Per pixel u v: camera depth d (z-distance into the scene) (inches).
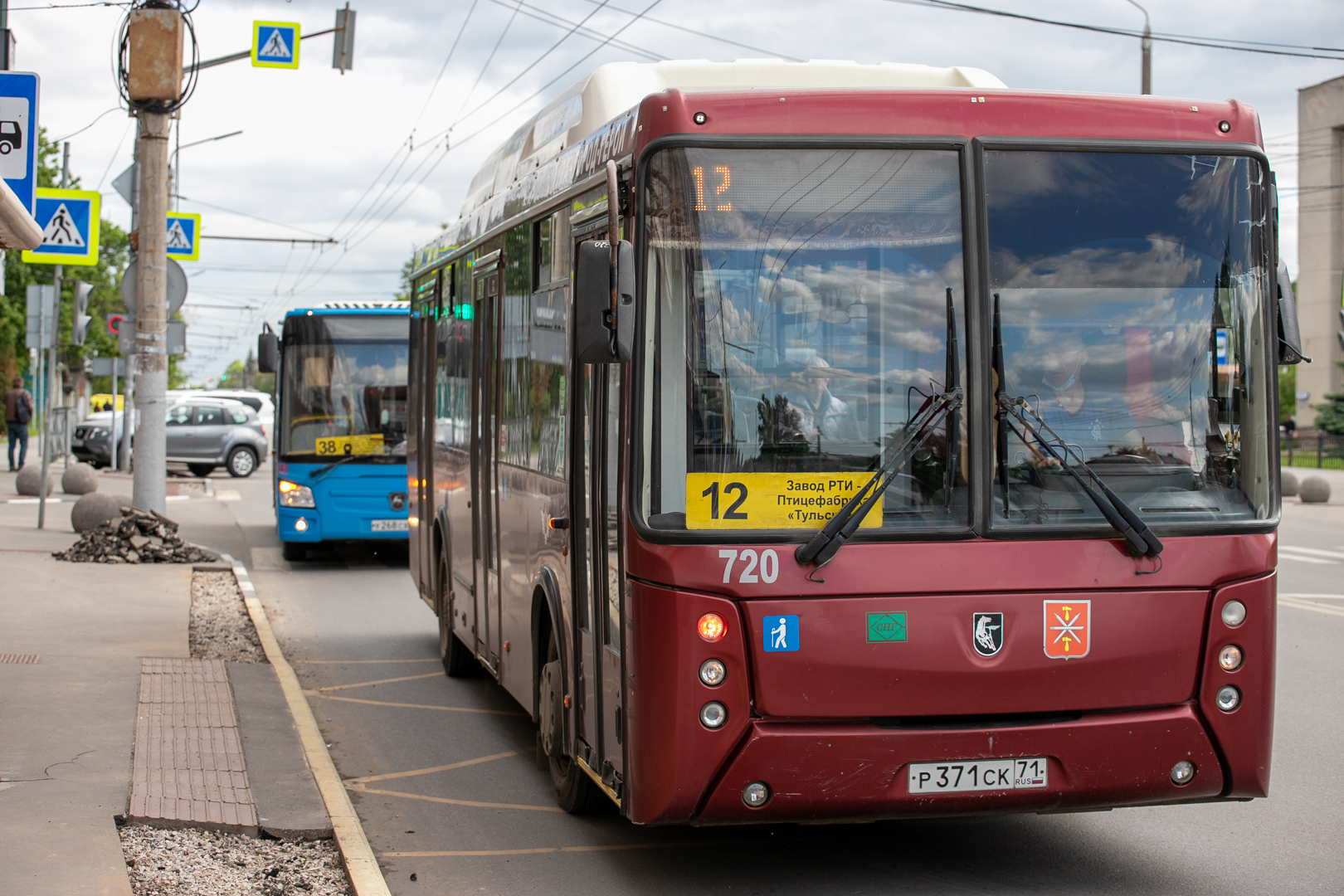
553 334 247.4
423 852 229.8
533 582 261.9
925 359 191.6
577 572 224.8
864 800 185.3
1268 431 200.1
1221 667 194.2
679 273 189.5
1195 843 231.5
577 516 224.2
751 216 191.2
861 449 189.0
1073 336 194.7
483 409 320.5
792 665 184.7
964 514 189.8
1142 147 199.3
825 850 229.3
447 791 270.4
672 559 185.0
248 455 1413.6
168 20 610.2
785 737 183.8
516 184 295.1
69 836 211.3
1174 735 192.2
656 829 242.8
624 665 193.0
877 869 218.4
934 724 189.0
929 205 194.1
